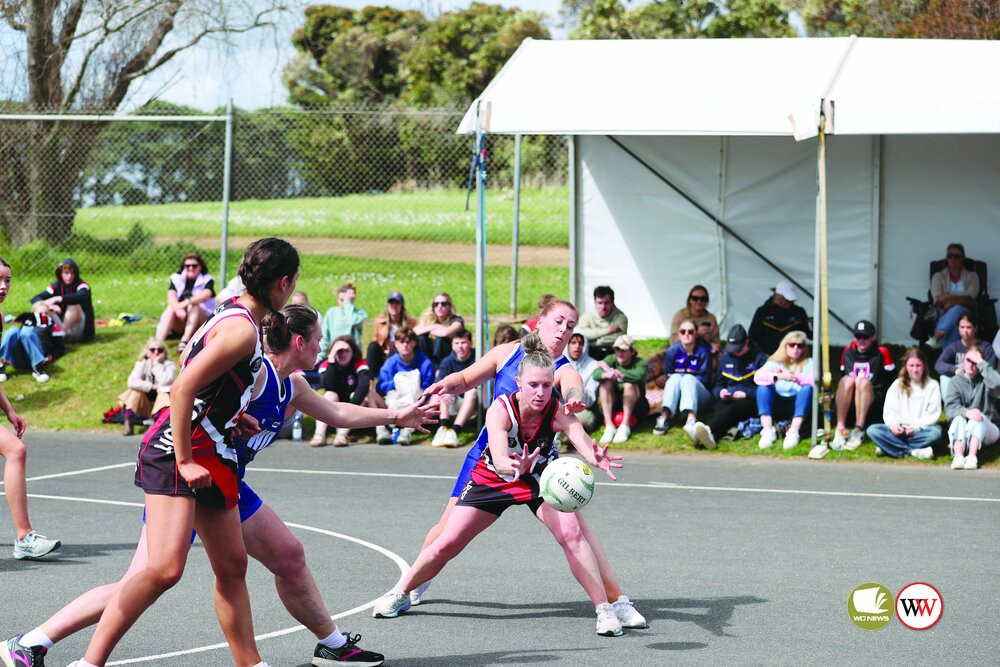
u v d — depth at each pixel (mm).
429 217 29562
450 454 13406
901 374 12906
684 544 8906
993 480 11750
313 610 5711
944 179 16125
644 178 17219
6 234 23109
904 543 8930
